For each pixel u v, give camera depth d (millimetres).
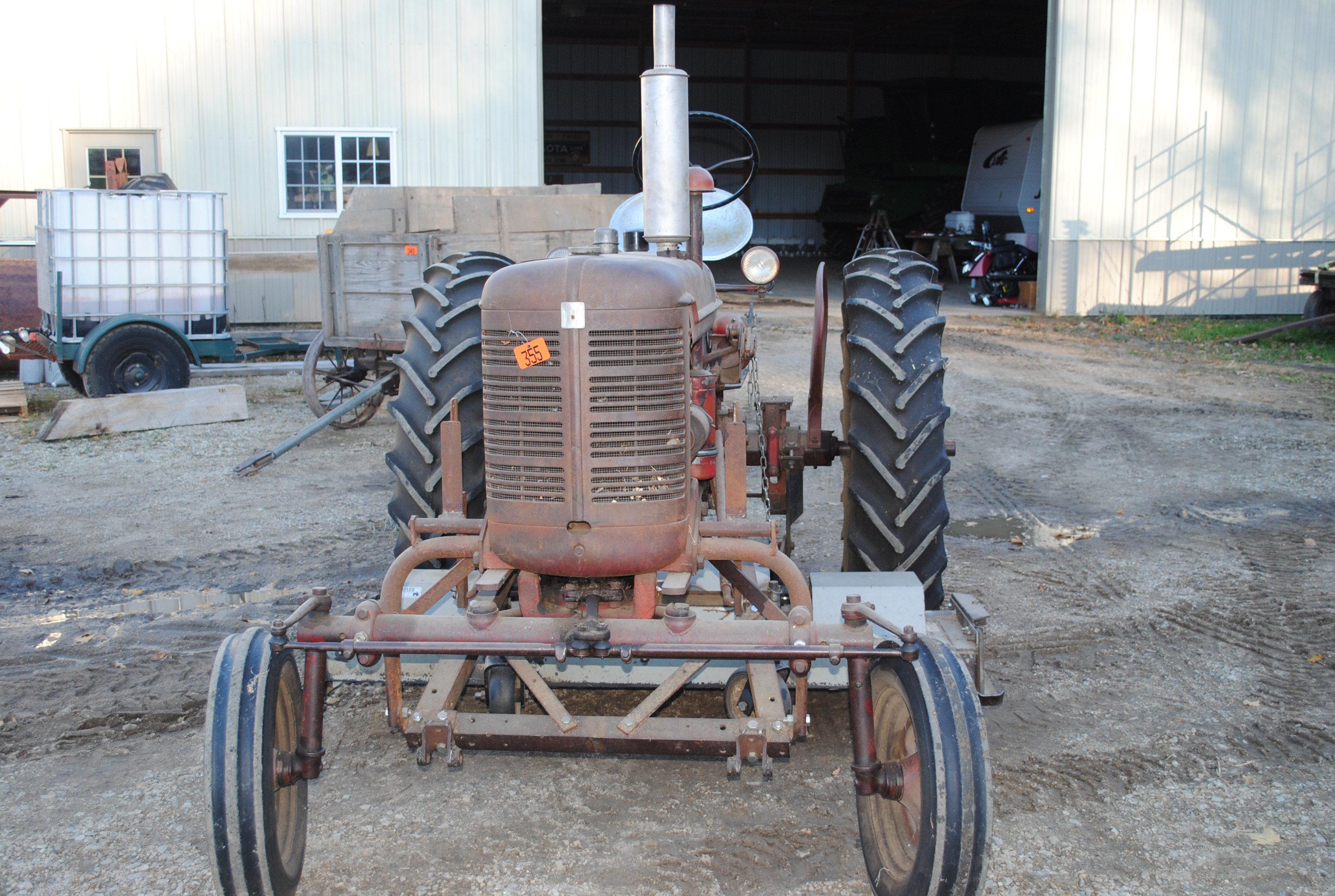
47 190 9742
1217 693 3994
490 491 2664
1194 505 6602
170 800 3223
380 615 2602
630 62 31188
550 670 3205
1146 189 17609
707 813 3164
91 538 5836
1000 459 7879
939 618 3477
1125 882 2842
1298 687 4039
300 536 5871
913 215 26422
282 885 2445
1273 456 7887
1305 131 17734
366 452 8023
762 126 32188
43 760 3461
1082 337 14953
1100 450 8148
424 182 14617
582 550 2578
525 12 14469
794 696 3295
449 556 2822
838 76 32344
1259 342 14344
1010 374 11695
